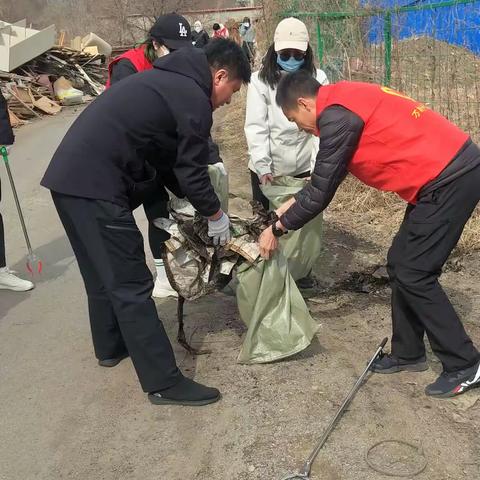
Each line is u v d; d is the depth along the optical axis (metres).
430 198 2.63
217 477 2.51
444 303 2.77
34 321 3.90
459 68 5.82
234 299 3.99
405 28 5.81
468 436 2.64
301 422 2.79
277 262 3.10
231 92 2.87
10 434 2.85
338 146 2.62
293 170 3.87
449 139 2.62
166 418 2.88
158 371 2.86
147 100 2.58
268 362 3.24
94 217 2.65
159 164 2.87
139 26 29.56
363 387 3.01
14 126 11.36
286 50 3.51
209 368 3.24
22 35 14.12
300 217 2.78
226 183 3.54
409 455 2.54
